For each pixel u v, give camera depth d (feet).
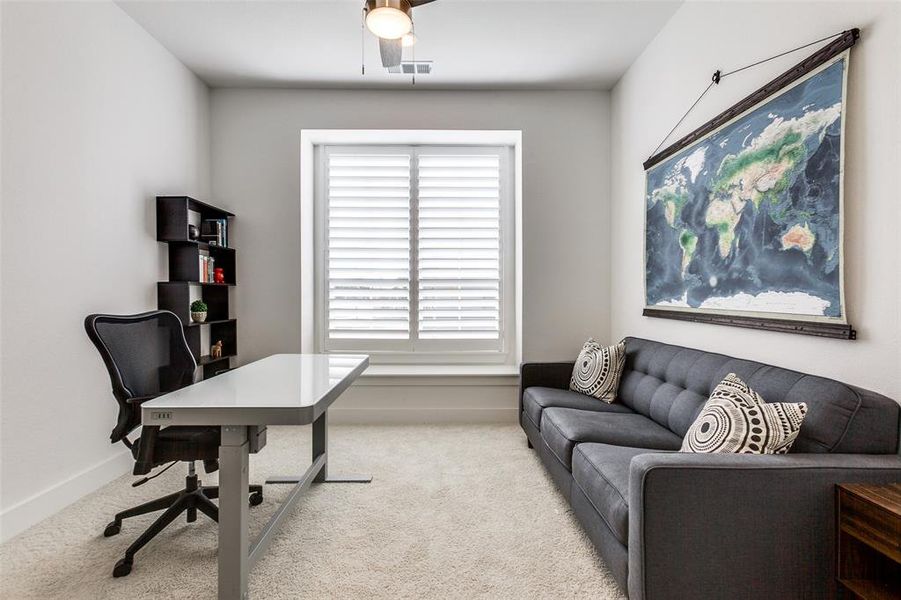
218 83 12.54
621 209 12.35
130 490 8.39
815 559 4.54
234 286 12.81
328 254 14.17
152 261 10.27
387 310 14.14
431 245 14.14
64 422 7.81
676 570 4.51
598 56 11.20
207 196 12.64
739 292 7.30
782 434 4.90
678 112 9.39
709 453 5.02
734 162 7.39
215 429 6.48
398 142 14.05
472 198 14.08
